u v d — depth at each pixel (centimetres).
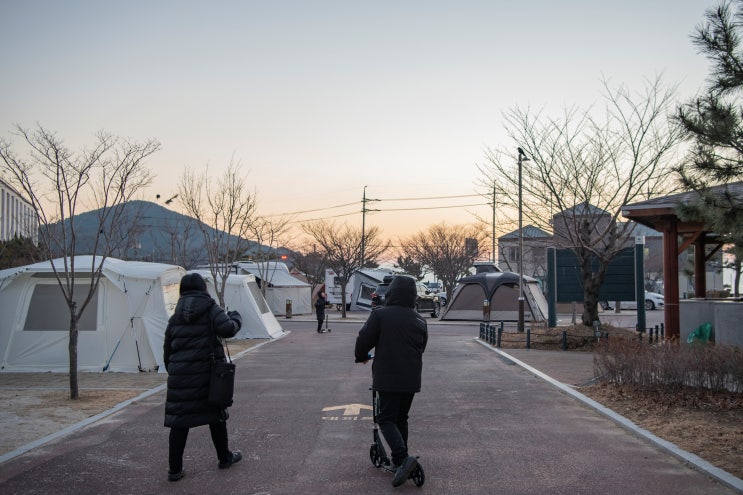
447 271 4988
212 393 639
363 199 4794
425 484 629
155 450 769
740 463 680
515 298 3444
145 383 1312
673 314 1712
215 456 736
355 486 623
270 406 1039
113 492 614
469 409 1005
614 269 2380
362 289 4897
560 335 2055
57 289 1534
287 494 602
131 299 1529
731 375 1003
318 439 814
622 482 635
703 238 1945
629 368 1099
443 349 1981
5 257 2278
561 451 752
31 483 643
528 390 1188
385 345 641
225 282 2406
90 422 924
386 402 639
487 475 658
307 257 5738
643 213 1661
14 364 1497
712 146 756
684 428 840
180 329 650
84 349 1507
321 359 1714
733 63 745
